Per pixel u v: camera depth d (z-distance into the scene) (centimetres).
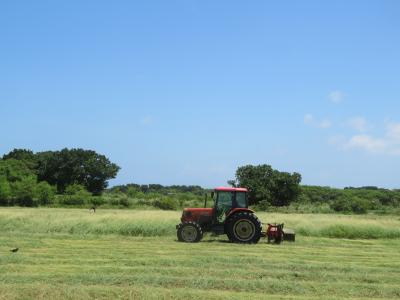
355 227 1991
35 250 1358
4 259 1162
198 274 1012
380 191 6247
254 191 4538
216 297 807
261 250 1465
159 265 1128
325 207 4516
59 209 3788
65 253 1303
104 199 4781
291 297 834
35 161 6912
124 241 1631
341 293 880
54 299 778
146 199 5103
